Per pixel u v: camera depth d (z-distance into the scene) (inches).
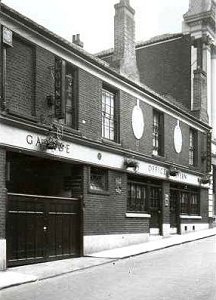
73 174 666.2
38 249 570.6
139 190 845.2
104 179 727.1
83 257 635.5
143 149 852.0
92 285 428.8
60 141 610.5
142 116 851.4
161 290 396.5
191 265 544.4
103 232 705.0
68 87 655.1
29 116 555.2
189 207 1085.1
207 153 1170.0
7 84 535.5
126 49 844.0
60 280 463.5
